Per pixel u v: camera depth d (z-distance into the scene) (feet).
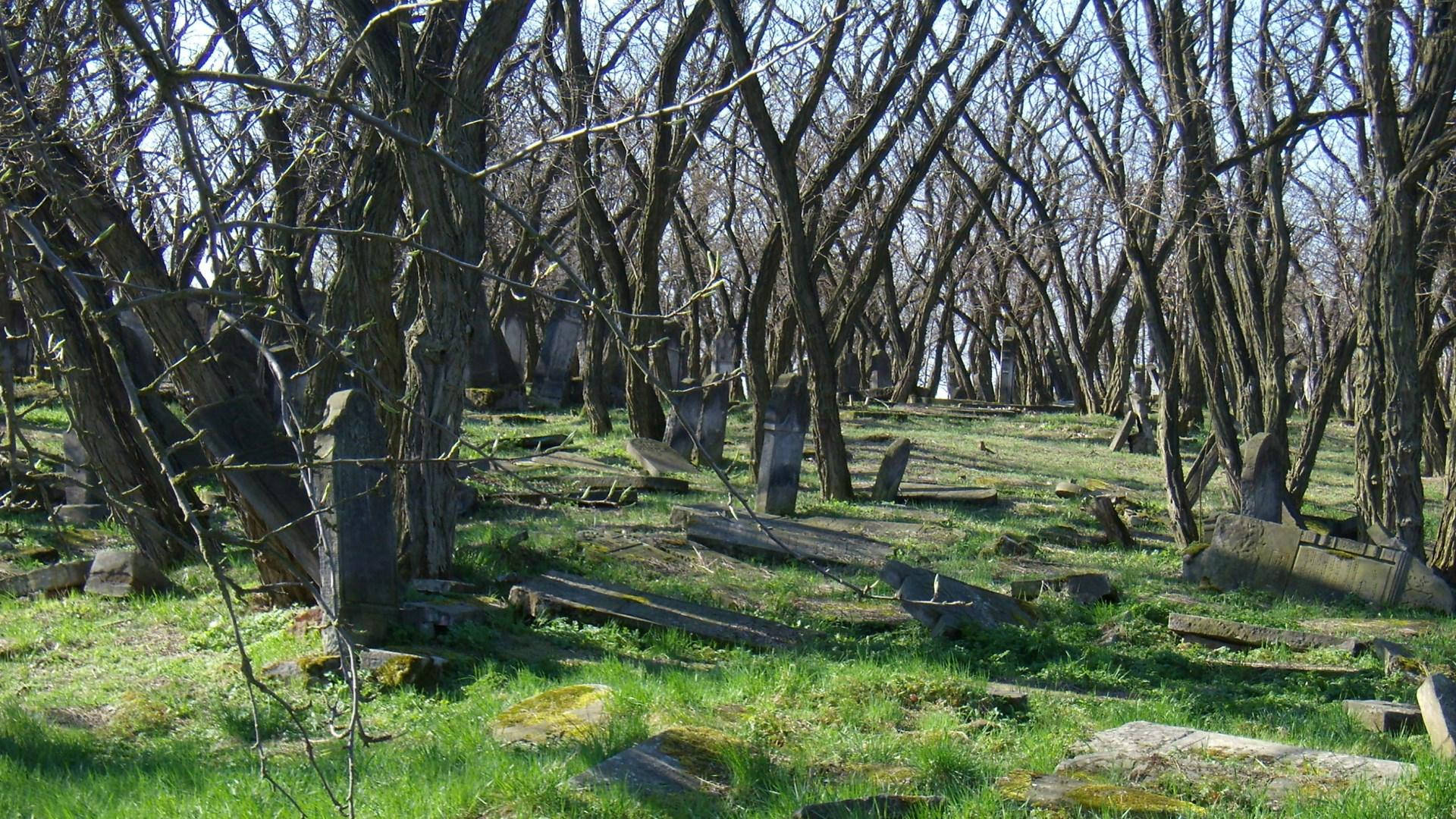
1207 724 28.32
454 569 40.29
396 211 38.96
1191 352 116.88
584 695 26.91
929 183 145.38
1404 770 21.97
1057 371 179.83
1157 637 39.14
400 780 21.06
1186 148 60.23
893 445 67.21
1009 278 178.70
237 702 27.94
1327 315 144.36
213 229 10.75
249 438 33.81
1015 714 28.02
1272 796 20.80
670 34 71.26
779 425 59.16
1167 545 59.72
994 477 79.25
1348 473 103.40
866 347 171.01
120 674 30.99
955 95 84.69
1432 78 53.42
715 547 48.29
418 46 36.83
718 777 21.57
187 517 11.15
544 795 19.84
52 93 27.27
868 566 47.62
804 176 98.99
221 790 20.68
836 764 22.89
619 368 109.29
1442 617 46.21
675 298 167.73
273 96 30.12
